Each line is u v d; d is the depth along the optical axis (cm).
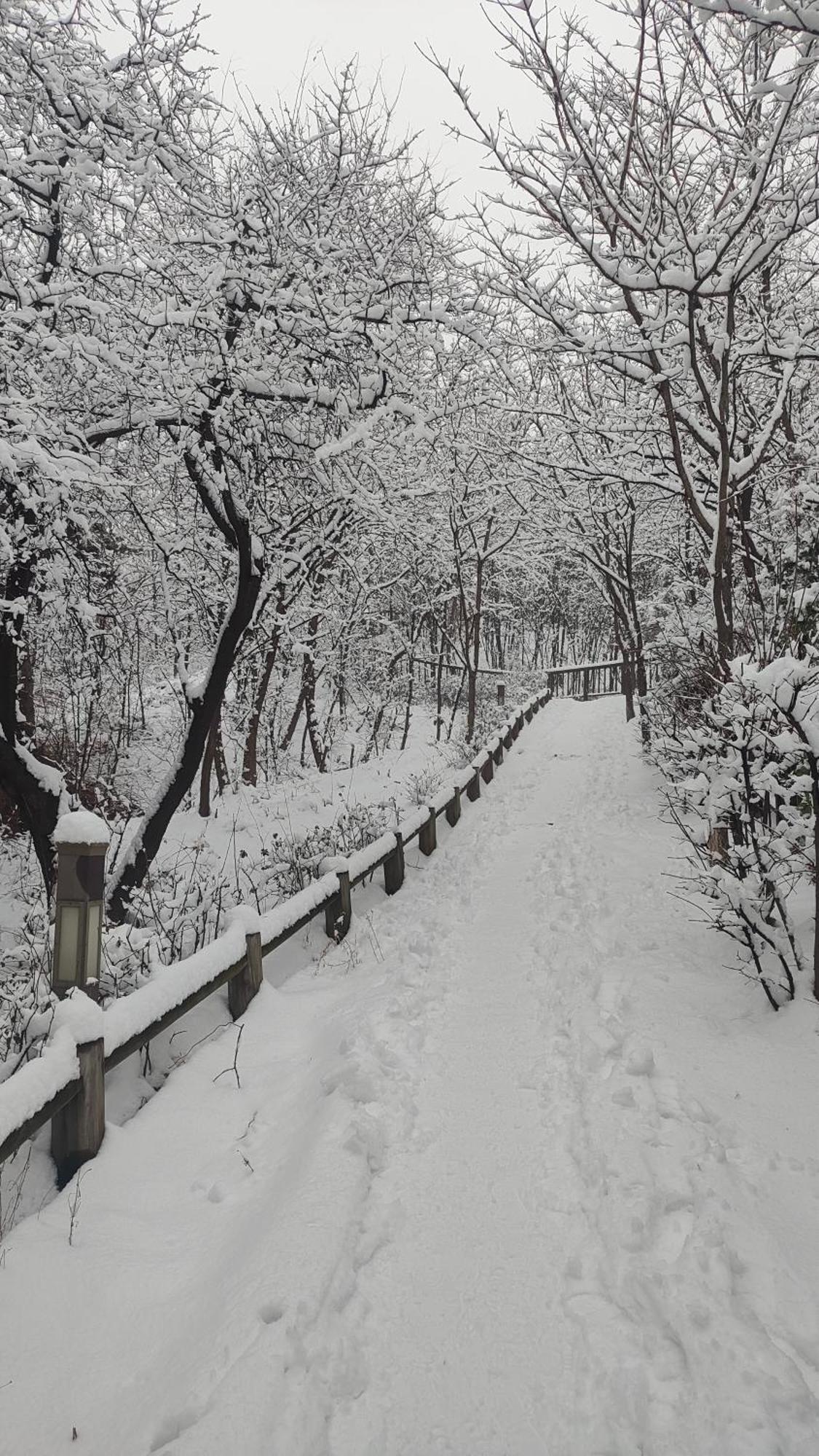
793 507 677
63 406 805
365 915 796
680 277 595
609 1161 363
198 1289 310
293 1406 248
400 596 2284
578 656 5156
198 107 855
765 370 774
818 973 480
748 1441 229
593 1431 243
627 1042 472
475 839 1127
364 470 1037
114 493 793
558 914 740
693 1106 400
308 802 1551
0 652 834
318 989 616
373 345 786
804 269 780
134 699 2095
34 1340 280
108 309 738
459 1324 287
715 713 534
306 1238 318
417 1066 472
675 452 683
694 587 1009
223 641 876
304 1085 464
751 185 593
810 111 580
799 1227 322
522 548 2184
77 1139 368
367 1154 379
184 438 826
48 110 813
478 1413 252
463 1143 397
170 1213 355
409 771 1881
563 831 1092
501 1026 525
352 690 2473
